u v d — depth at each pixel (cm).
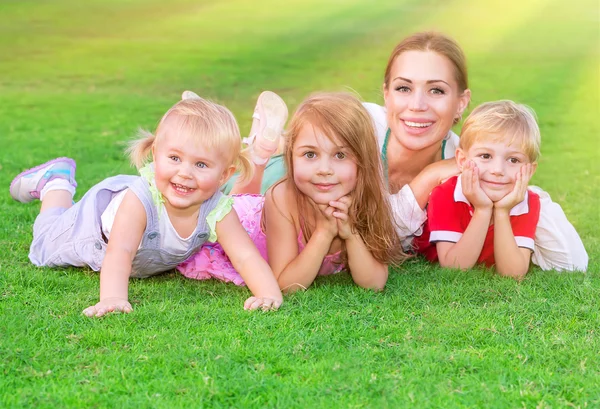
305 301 363
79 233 399
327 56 1630
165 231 373
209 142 354
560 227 434
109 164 714
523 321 346
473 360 299
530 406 268
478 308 365
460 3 2356
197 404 261
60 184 462
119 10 2147
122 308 339
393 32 1930
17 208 519
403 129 429
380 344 316
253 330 322
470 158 417
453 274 414
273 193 394
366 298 373
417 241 457
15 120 953
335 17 2130
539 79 1451
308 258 379
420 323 340
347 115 366
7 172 649
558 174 746
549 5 2347
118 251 360
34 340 307
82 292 371
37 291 370
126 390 269
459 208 431
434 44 424
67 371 283
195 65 1482
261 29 1942
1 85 1234
